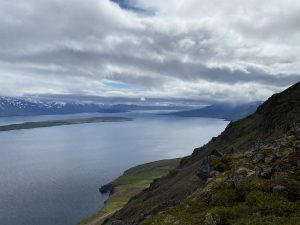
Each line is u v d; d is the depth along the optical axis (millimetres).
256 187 31109
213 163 45625
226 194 32469
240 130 141500
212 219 28406
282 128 91750
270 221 25125
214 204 31953
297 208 26938
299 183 29844
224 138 148250
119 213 108125
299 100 107812
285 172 32125
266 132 106188
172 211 33781
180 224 29750
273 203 27875
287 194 29062
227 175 37281
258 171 34000
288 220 24844
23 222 181125
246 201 29656
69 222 179250
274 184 30375
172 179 111812
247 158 40625
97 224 146750
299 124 45250
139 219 60594
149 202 83312
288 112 102438
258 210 27875
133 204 107375
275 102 135000
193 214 31328
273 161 35469
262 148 41281
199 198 34156
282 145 37875
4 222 181875
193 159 155375
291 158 34188
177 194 74625
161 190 102000
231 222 27438
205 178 60812
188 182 79125
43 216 190500
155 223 32062
